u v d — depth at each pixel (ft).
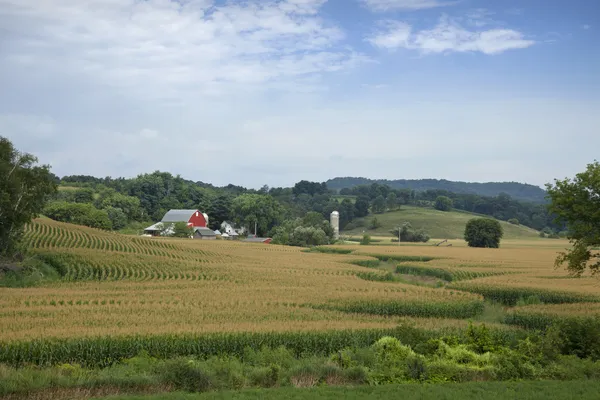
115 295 180.96
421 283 270.26
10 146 221.46
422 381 81.61
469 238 531.50
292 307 163.22
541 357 94.63
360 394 70.23
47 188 226.79
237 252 388.16
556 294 194.80
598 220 108.58
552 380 81.15
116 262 265.54
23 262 231.30
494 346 102.78
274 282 232.73
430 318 156.97
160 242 383.65
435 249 467.11
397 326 120.16
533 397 68.64
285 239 558.56
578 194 110.22
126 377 78.13
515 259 366.22
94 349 101.91
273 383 79.66
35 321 124.77
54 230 356.38
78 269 244.63
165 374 78.54
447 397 68.74
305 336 114.52
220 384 77.92
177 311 148.25
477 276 277.64
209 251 371.56
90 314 138.72
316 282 234.58
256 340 111.45
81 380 77.05
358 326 127.03
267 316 142.51
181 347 106.63
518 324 153.28
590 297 189.16
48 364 97.60
